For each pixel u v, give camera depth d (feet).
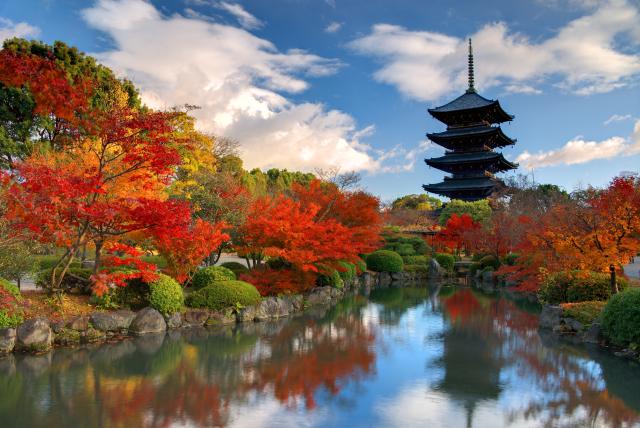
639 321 32.76
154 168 35.14
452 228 112.98
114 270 41.50
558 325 43.57
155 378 28.32
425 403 24.73
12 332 32.91
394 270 97.19
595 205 42.73
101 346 35.65
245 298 47.09
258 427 21.27
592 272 48.93
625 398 25.53
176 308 43.06
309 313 53.78
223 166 107.76
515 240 81.76
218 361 32.48
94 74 76.95
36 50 75.82
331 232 58.54
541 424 22.03
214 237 47.52
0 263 36.76
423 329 45.09
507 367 31.71
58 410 23.00
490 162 145.69
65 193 31.32
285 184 184.03
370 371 30.60
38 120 72.49
